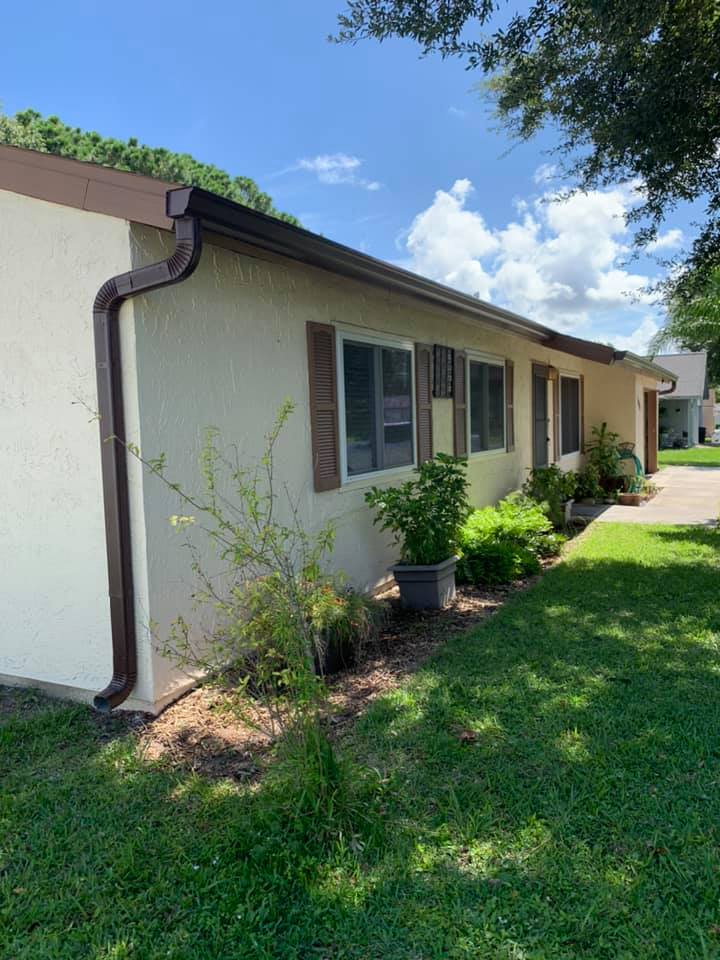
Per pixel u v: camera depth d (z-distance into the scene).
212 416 4.09
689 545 7.68
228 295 4.22
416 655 4.43
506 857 2.33
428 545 5.55
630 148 5.69
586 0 4.82
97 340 3.52
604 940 1.96
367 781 2.68
